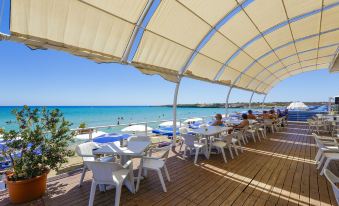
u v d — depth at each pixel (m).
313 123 9.94
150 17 4.43
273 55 9.91
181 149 6.16
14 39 3.08
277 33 7.27
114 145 3.62
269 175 4.00
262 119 9.65
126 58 4.83
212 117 10.74
